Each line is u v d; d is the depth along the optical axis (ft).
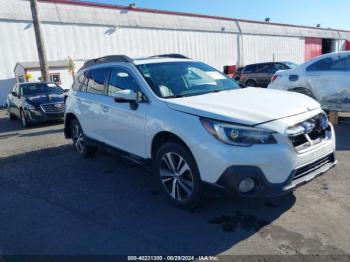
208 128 11.30
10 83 69.82
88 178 17.24
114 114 15.99
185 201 12.62
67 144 25.20
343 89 24.99
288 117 11.32
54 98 37.65
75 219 12.78
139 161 14.89
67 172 18.42
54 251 10.75
